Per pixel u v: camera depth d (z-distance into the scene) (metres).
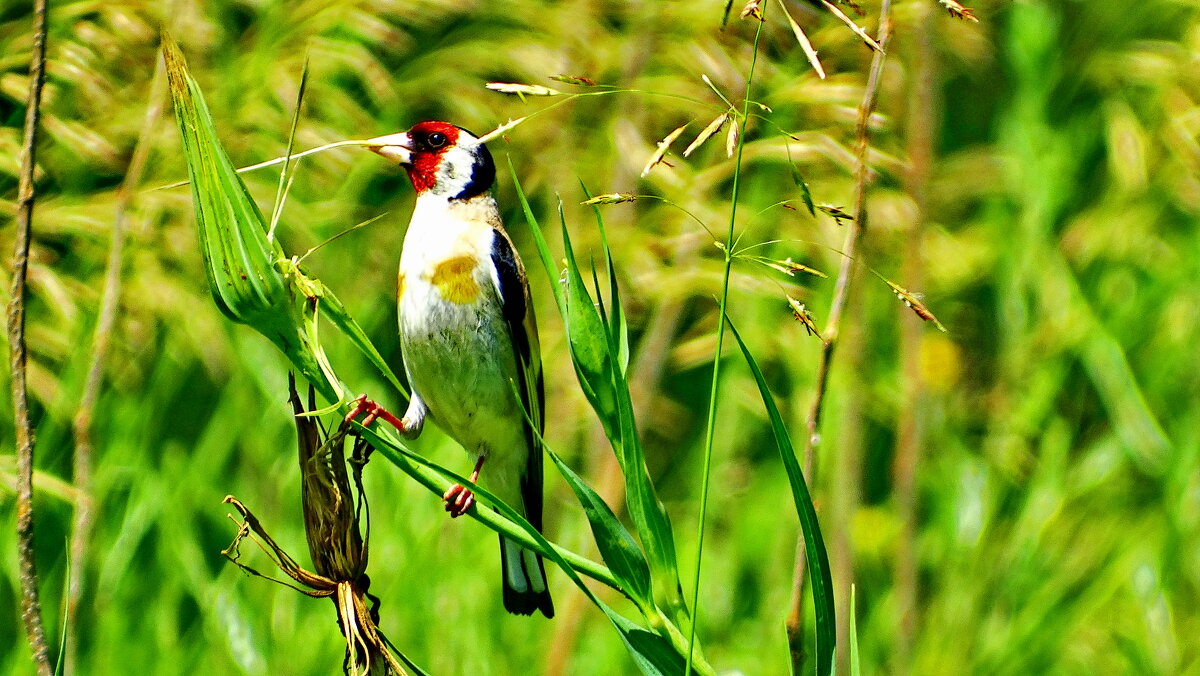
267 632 10.36
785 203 4.36
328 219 11.52
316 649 10.30
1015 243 12.91
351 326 4.90
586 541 11.73
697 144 4.18
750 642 11.34
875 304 12.67
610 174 12.41
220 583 10.49
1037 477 12.19
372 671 4.75
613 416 4.80
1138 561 11.70
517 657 10.87
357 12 11.35
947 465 12.26
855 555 11.83
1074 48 13.45
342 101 11.73
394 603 10.40
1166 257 13.12
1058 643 11.27
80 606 10.27
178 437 11.59
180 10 10.91
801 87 10.45
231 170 4.69
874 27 10.23
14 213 10.34
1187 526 11.73
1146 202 13.11
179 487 10.88
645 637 4.74
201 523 11.22
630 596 4.74
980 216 14.02
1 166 10.30
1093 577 11.74
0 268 10.21
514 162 12.65
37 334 10.64
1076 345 12.53
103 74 10.78
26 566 4.90
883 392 12.24
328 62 11.48
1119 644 11.56
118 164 11.11
